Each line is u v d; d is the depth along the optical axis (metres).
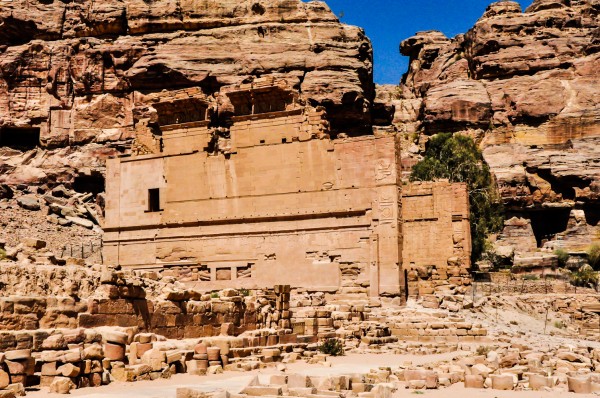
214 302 30.73
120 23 85.25
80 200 75.06
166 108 51.53
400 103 97.12
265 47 81.06
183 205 50.25
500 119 88.81
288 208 47.44
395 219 44.69
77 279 25.20
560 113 86.38
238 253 48.34
